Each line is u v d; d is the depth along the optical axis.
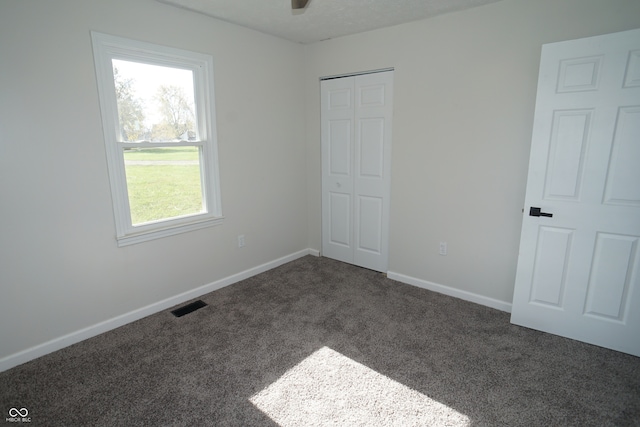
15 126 1.93
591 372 1.97
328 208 3.88
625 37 1.89
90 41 2.15
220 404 1.77
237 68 3.04
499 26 2.45
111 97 2.31
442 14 2.69
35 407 1.74
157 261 2.70
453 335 2.38
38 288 2.12
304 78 3.73
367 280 3.36
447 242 2.97
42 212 2.09
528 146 2.46
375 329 2.47
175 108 2.71
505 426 1.61
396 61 3.01
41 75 1.99
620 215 2.05
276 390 1.87
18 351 2.09
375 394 1.83
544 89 2.15
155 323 2.57
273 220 3.64
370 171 3.42
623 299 2.11
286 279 3.39
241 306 2.83
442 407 1.73
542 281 2.36
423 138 2.96
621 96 1.95
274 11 2.65
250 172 3.32
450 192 2.88
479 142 2.67
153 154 2.61
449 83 2.74
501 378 1.94
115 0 2.24
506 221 2.63
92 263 2.34
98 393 1.84
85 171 2.23
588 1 2.11
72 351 2.21
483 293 2.84
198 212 2.98
